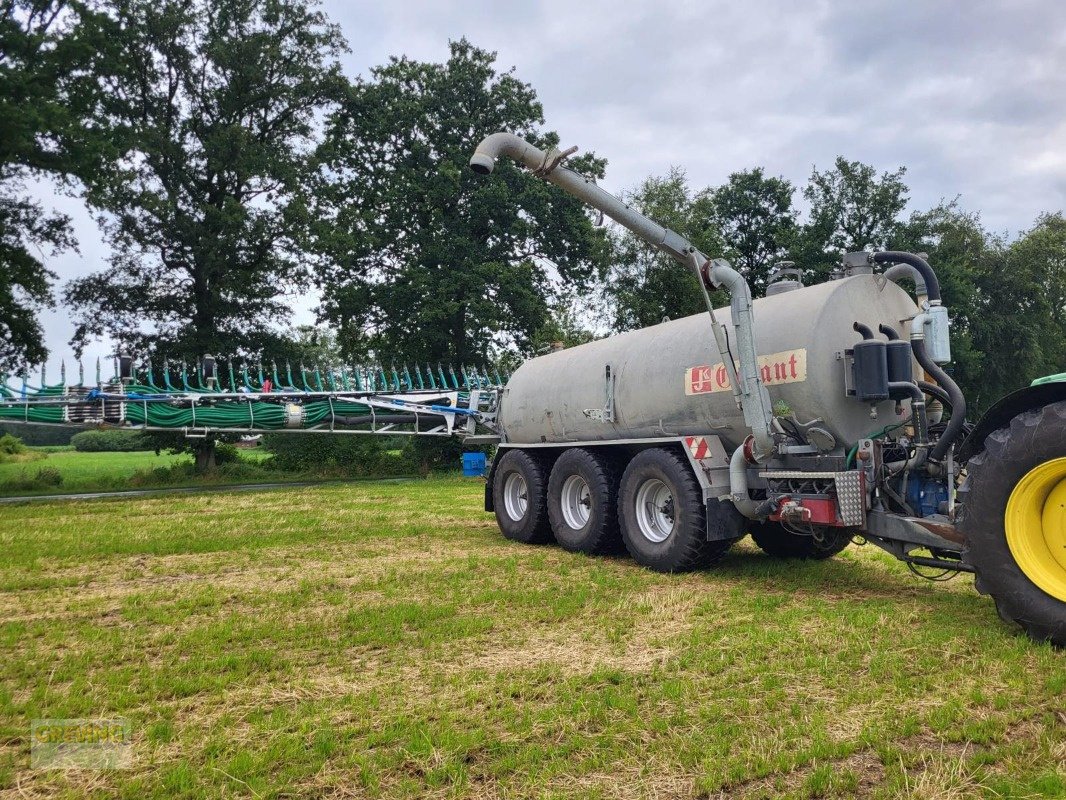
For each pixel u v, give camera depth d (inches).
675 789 115.5
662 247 282.5
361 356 1446.9
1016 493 182.4
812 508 255.1
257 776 122.1
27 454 1759.4
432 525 458.3
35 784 122.3
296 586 275.1
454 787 117.0
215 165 1216.8
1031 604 179.0
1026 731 133.1
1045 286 1747.0
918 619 212.8
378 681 168.2
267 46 1238.9
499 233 1358.3
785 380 267.7
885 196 1434.5
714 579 280.5
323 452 1274.6
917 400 244.8
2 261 981.2
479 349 1380.4
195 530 434.0
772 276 329.4
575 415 364.8
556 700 153.6
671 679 164.1
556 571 301.0
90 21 976.3
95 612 239.6
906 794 111.7
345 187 1398.9
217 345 1202.0
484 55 1405.0
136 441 2171.5
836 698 150.6
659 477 301.7
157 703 157.2
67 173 969.5
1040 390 188.2
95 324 1245.7
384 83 1389.0
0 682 172.6
